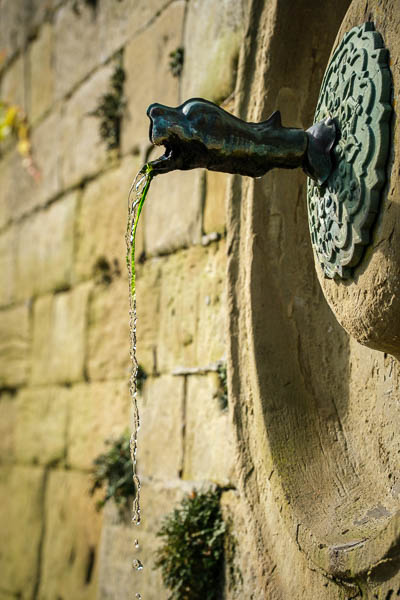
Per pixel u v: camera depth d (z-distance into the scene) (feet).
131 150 13.42
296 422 8.29
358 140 6.75
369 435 7.87
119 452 12.28
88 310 14.69
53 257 16.48
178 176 11.57
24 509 16.60
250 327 8.62
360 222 6.70
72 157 15.93
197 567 9.58
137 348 12.39
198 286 10.84
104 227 14.28
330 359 8.54
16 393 18.01
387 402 7.61
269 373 8.46
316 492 7.81
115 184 13.93
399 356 7.00
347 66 7.06
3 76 19.90
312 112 8.89
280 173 8.97
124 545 11.78
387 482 7.48
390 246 6.42
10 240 19.10
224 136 6.93
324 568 7.11
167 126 6.82
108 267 14.08
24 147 18.24
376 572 6.54
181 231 11.33
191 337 10.89
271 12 8.77
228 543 9.45
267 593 8.19
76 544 14.16
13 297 18.65
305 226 8.97
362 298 6.82
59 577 14.58
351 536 7.07
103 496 13.28
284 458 8.07
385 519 7.02
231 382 8.91
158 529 10.92
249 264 8.77
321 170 7.14
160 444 11.35
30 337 17.44
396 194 6.40
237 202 9.24
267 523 8.30
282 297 8.73
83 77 15.52
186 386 10.89
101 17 14.80
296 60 8.79
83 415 14.53
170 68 11.96
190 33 11.50
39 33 17.93
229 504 9.57
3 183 19.81
